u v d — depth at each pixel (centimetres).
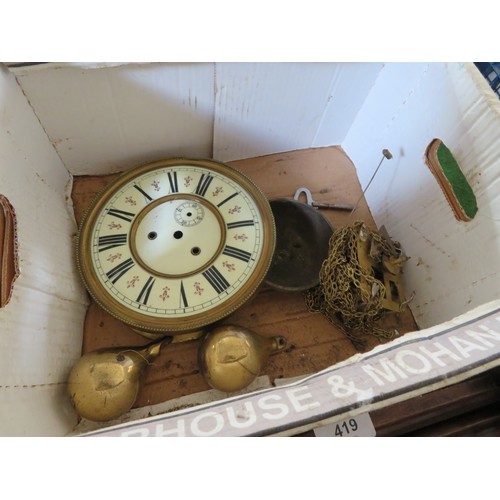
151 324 77
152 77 82
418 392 48
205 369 76
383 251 90
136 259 82
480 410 65
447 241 83
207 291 80
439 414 63
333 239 87
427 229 89
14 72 74
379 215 107
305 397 49
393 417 61
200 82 86
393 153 97
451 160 79
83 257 83
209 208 88
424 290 92
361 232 85
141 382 79
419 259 93
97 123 90
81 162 100
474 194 75
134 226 86
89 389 72
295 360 92
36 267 75
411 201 93
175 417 51
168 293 79
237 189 90
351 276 80
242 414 48
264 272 81
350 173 116
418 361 52
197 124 98
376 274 88
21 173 77
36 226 79
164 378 88
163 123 95
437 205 85
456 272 82
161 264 82
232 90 90
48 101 82
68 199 99
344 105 104
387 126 98
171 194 89
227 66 83
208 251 83
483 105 70
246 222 86
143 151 102
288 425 45
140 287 80
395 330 95
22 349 67
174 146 103
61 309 82
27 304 70
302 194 112
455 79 75
